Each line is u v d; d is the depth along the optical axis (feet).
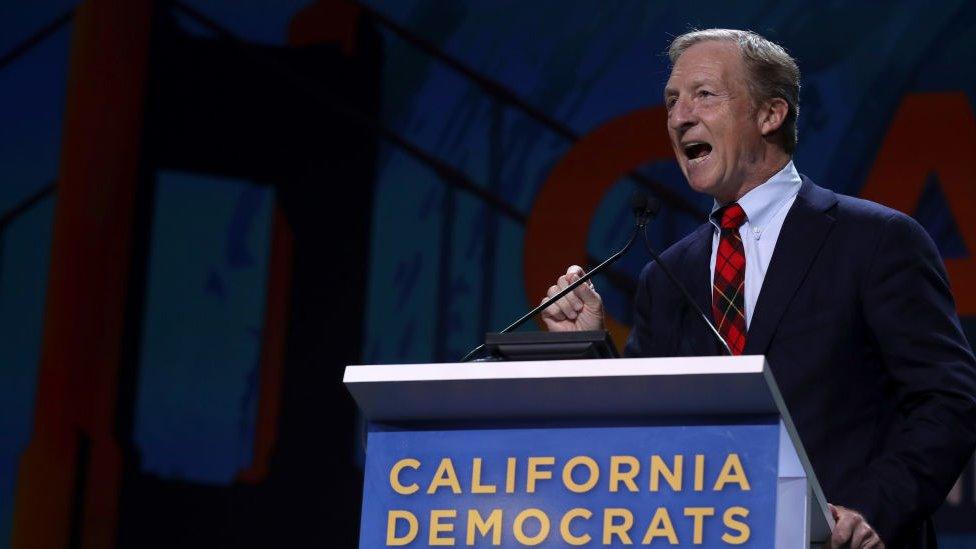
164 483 20.01
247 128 20.94
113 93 21.30
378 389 6.46
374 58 20.84
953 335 8.94
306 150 20.72
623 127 19.85
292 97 20.92
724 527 6.10
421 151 20.42
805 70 19.22
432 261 20.06
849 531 7.54
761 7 19.60
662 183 19.54
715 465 6.18
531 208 19.90
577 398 6.28
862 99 18.95
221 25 21.30
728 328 9.34
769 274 9.25
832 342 8.96
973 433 8.54
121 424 20.26
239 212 20.71
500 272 19.83
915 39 18.97
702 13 19.85
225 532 19.75
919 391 8.73
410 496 6.52
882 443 8.97
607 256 19.52
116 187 21.03
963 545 17.12
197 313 20.48
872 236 9.18
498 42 20.53
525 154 20.12
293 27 21.15
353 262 20.25
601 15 20.26
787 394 8.90
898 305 8.94
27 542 20.02
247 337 20.29
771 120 9.79
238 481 19.89
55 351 20.61
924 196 18.51
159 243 20.76
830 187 18.79
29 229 21.04
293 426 19.89
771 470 6.10
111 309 20.65
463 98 20.48
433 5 20.84
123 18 21.47
